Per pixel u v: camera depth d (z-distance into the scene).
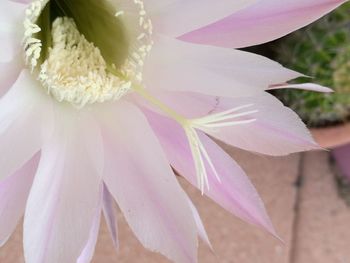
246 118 0.22
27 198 0.21
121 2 0.22
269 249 0.41
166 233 0.21
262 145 0.22
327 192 0.43
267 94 0.22
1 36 0.19
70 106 0.22
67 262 0.20
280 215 0.42
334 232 0.42
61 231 0.20
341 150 0.41
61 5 0.23
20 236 0.36
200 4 0.20
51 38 0.23
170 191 0.21
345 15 0.32
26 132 0.20
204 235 0.24
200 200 0.40
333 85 0.34
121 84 0.22
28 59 0.21
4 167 0.19
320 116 0.35
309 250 0.42
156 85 0.22
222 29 0.21
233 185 0.23
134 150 0.22
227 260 0.40
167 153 0.23
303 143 0.22
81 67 0.22
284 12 0.21
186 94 0.22
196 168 0.21
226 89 0.21
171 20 0.21
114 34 0.22
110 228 0.24
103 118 0.22
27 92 0.21
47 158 0.21
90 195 0.21
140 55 0.21
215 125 0.20
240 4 0.20
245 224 0.41
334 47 0.33
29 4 0.20
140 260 0.38
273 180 0.42
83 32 0.23
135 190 0.21
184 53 0.21
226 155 0.23
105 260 0.38
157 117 0.22
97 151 0.21
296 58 0.34
